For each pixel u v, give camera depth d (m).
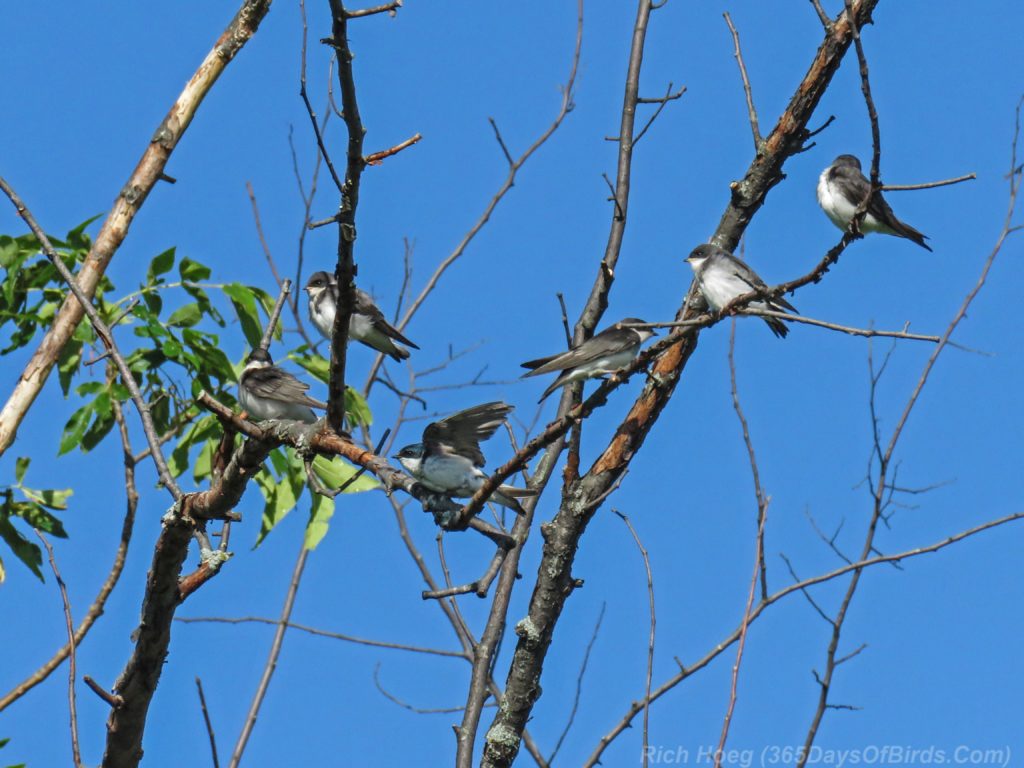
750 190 13.58
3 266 12.94
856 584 10.47
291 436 10.07
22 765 10.34
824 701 10.14
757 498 10.59
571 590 11.89
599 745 10.76
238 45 13.52
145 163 12.98
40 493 12.98
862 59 8.51
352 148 9.02
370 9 8.62
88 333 12.66
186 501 10.30
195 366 13.13
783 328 13.50
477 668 11.61
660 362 12.47
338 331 9.65
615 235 13.25
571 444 12.20
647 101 13.84
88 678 10.24
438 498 9.23
